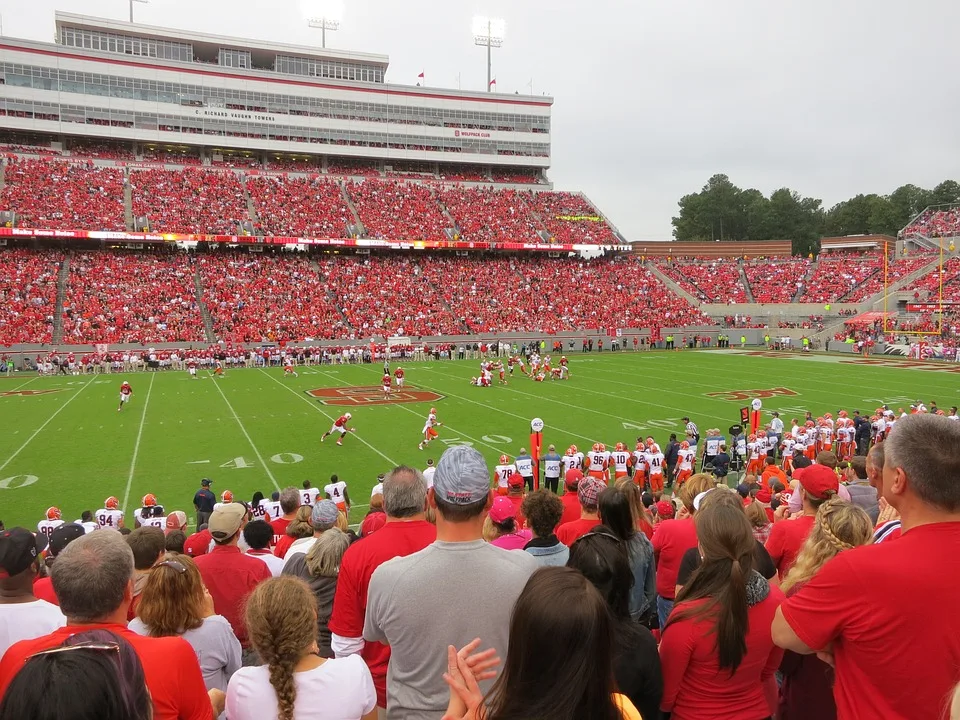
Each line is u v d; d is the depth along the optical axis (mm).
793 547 5199
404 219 63531
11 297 44438
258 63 72625
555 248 65000
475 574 2885
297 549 6395
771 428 21906
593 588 2080
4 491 16641
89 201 53500
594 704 1960
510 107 75375
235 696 3014
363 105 70500
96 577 2799
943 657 2314
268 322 48750
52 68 59469
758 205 105875
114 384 34906
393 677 2961
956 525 2451
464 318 54906
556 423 25375
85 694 1870
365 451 20984
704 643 3096
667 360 48000
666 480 19016
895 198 105312
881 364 45312
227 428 24094
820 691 3615
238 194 60156
